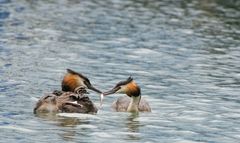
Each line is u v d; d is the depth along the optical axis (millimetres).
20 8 45438
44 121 20422
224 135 19891
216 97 24531
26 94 23625
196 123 21062
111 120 21016
